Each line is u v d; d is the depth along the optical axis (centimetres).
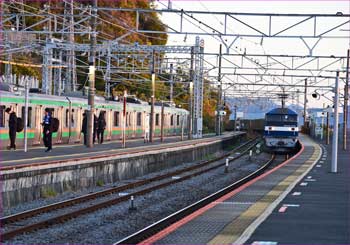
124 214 2055
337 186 2486
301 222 1520
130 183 2989
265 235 1327
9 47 4547
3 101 3650
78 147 3988
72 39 4991
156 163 4003
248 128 12544
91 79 3828
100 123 4650
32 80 6506
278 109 6181
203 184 3284
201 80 6844
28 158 2753
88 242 1511
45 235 1586
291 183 2605
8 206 2086
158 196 2645
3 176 2052
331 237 1312
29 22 5959
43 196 2358
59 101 4450
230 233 1370
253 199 2025
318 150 5731
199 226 1466
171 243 1254
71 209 2117
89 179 2833
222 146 6894
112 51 5944
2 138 3634
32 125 4025
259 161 5328
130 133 6194
